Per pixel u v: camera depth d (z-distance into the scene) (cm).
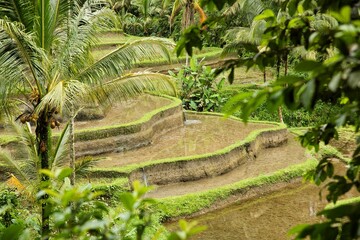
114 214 289
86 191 218
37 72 802
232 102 185
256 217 1238
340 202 1058
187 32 242
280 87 169
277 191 1380
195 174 1387
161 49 837
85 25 834
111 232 215
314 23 1285
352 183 227
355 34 145
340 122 171
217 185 1357
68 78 823
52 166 861
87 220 209
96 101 854
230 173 1448
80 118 1638
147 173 1333
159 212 1173
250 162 1539
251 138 1582
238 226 1187
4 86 768
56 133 1420
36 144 864
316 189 1396
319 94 205
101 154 1459
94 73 820
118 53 823
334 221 165
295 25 229
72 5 820
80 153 1430
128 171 1279
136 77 861
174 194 1293
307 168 1467
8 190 993
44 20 796
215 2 219
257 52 226
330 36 187
